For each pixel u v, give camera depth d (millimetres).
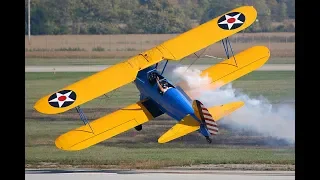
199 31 118250
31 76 195625
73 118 142000
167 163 106750
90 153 114188
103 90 104938
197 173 100375
